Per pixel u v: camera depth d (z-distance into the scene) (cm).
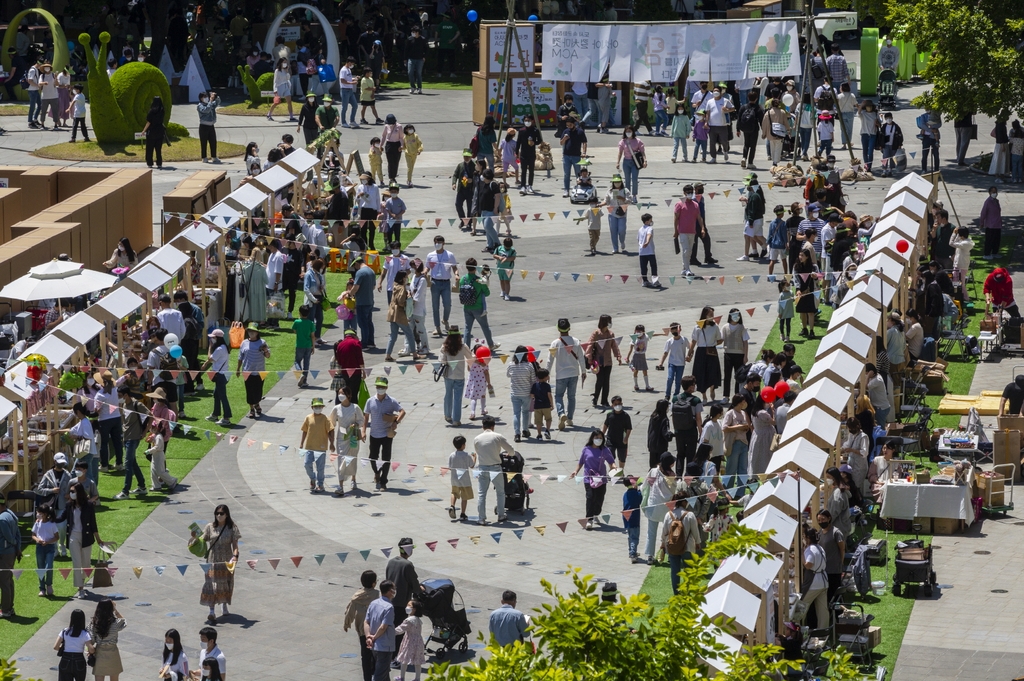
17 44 12244
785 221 7488
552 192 9206
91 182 8256
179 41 12875
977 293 7519
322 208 8044
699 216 7644
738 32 9438
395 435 5666
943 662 3975
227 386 6381
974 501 5012
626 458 5459
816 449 4534
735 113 10950
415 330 6569
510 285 7531
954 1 8231
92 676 4044
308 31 12594
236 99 12012
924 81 12925
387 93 12350
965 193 9150
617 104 11100
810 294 6719
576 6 13488
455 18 13762
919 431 5572
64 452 5328
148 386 5734
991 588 4456
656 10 13900
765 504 4194
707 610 3569
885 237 6656
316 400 5244
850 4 11938
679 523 4331
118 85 10131
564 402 6125
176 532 4900
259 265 6894
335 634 4238
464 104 11900
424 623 4316
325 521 5019
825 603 4156
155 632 4238
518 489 5075
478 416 5975
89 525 4509
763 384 5656
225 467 5509
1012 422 5362
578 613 2317
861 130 9775
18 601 4447
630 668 2281
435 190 9144
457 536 4894
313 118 9662
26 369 5100
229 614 4359
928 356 6412
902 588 4447
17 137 10450
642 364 6162
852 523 4838
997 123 9019
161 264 6284
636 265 7862
